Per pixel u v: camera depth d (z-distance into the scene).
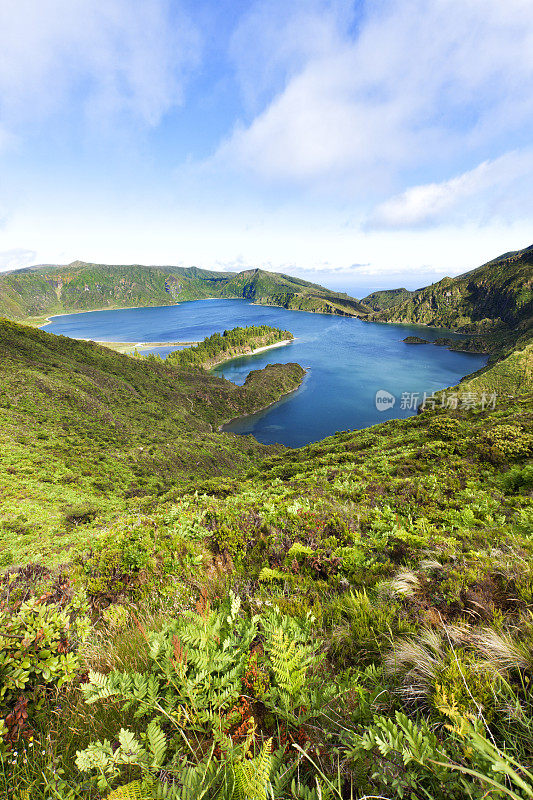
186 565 4.42
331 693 1.79
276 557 4.65
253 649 2.21
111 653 2.43
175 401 126.31
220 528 5.39
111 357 138.25
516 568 2.88
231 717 1.66
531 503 6.97
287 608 2.87
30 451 60.38
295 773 1.49
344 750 1.50
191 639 2.13
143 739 1.63
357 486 11.27
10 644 2.02
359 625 2.47
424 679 1.83
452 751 1.43
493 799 1.20
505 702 1.60
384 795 1.35
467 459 13.28
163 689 1.93
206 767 1.42
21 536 31.84
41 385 90.44
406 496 8.99
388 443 27.27
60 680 1.98
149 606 3.42
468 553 3.74
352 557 4.28
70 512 41.12
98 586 3.97
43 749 1.73
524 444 12.47
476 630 2.15
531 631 1.94
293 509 6.45
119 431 86.06
